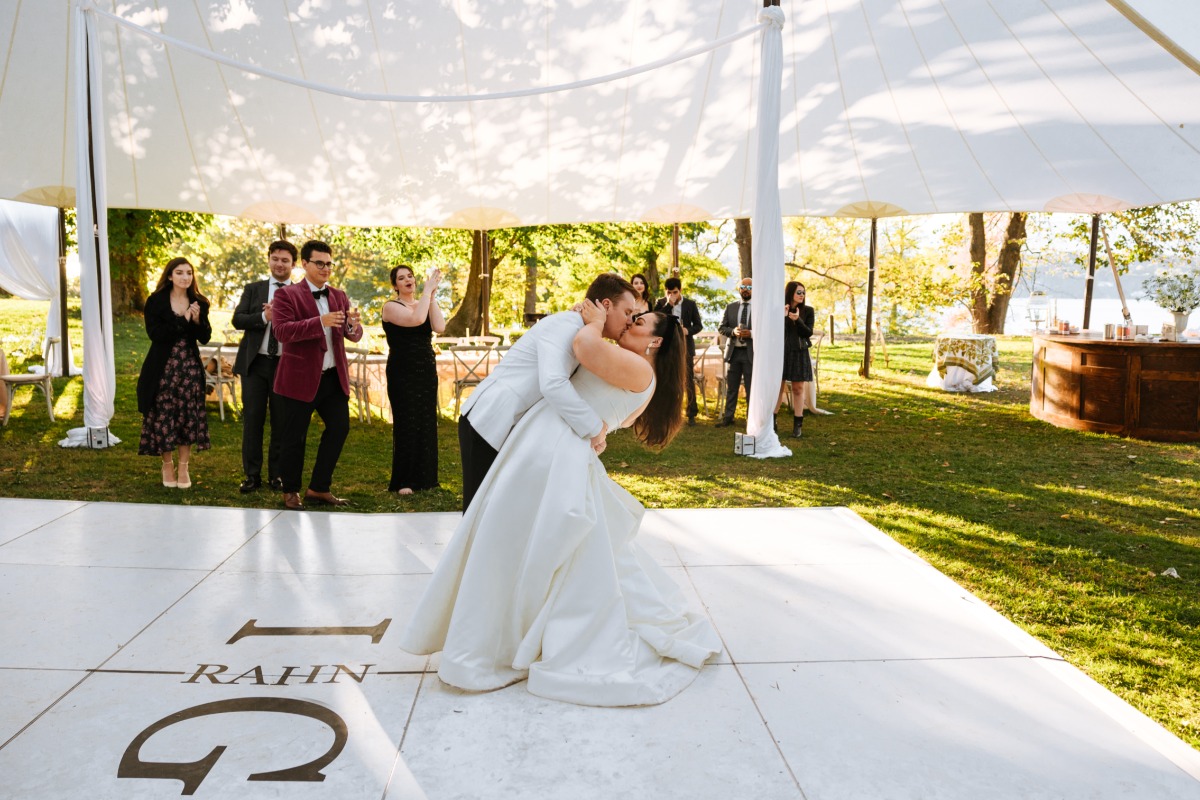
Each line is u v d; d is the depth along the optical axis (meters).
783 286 7.03
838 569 4.17
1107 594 4.09
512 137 10.62
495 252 18.89
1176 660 3.38
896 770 2.42
